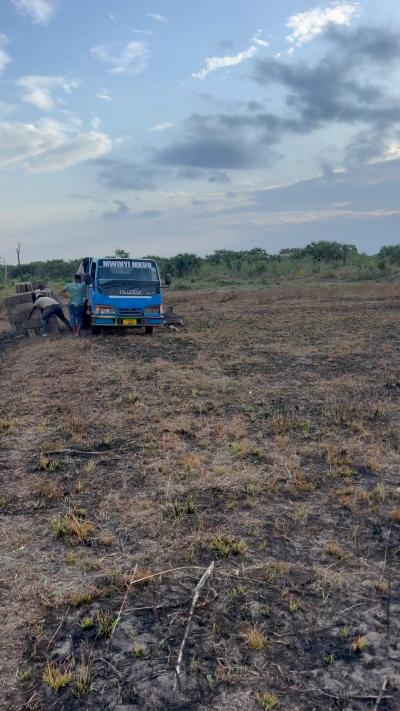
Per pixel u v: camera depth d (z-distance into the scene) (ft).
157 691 9.75
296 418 26.17
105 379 34.96
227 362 40.55
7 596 12.64
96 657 10.60
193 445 22.63
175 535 15.28
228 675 10.02
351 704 9.39
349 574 13.32
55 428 24.94
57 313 58.34
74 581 13.17
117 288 55.16
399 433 23.76
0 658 10.62
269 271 194.70
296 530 15.55
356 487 18.35
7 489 18.60
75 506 17.13
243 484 18.66
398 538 15.02
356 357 41.91
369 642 10.86
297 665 10.32
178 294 129.80
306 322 65.67
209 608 12.04
